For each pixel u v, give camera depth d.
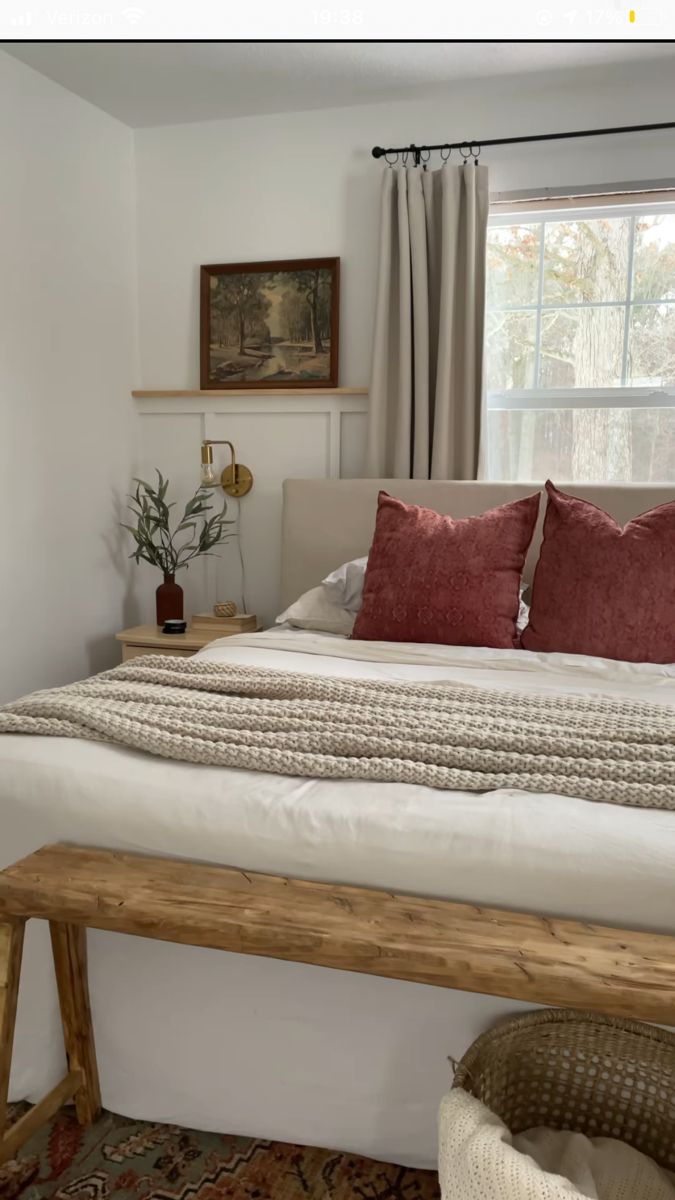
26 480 3.33
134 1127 1.63
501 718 1.75
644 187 3.34
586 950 1.19
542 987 1.13
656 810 1.41
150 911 1.29
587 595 2.58
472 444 3.50
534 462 3.69
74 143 3.49
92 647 3.79
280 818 1.44
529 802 1.42
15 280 3.21
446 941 1.21
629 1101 1.37
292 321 3.76
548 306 3.59
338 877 1.40
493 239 3.62
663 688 2.22
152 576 4.17
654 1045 1.32
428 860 1.35
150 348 4.02
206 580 4.07
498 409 3.71
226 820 1.46
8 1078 1.39
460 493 3.43
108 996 1.60
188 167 3.84
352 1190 1.47
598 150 3.39
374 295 3.68
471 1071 1.25
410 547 2.82
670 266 3.43
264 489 3.92
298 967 1.47
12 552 3.28
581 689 2.19
